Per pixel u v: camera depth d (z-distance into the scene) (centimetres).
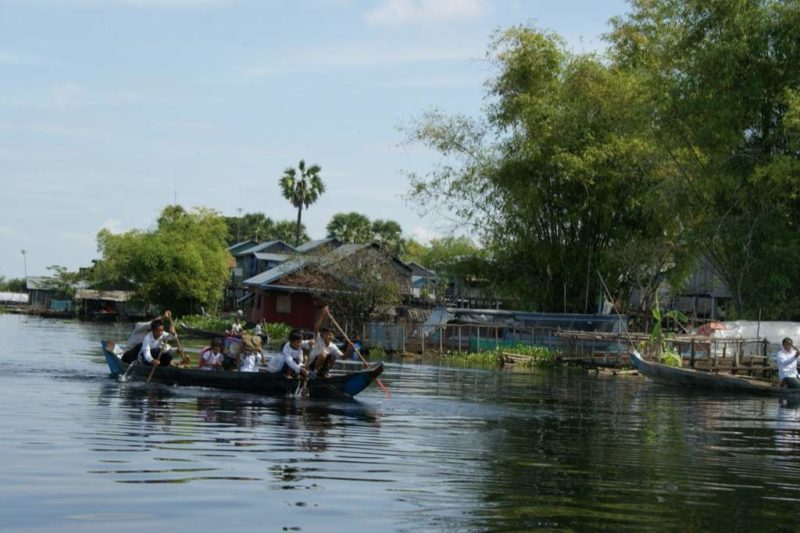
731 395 2208
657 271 3694
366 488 861
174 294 7050
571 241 3759
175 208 7850
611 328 3522
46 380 1884
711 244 3008
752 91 2741
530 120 3600
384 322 4144
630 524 752
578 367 3247
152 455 997
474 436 1283
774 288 2886
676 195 3092
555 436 1323
